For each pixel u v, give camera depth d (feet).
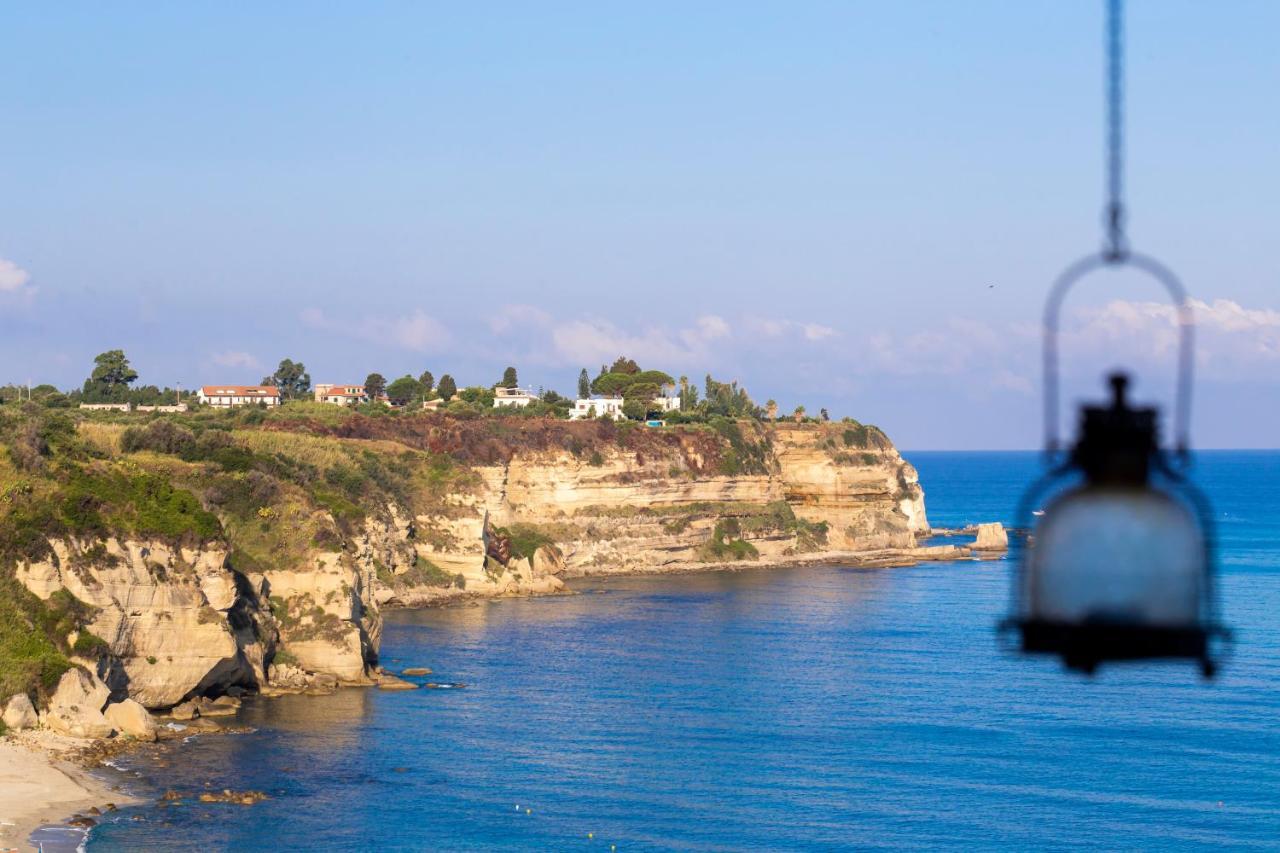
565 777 224.33
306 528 310.86
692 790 218.18
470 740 248.93
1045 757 242.78
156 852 176.76
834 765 235.81
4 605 235.81
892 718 276.21
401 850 183.32
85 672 236.22
